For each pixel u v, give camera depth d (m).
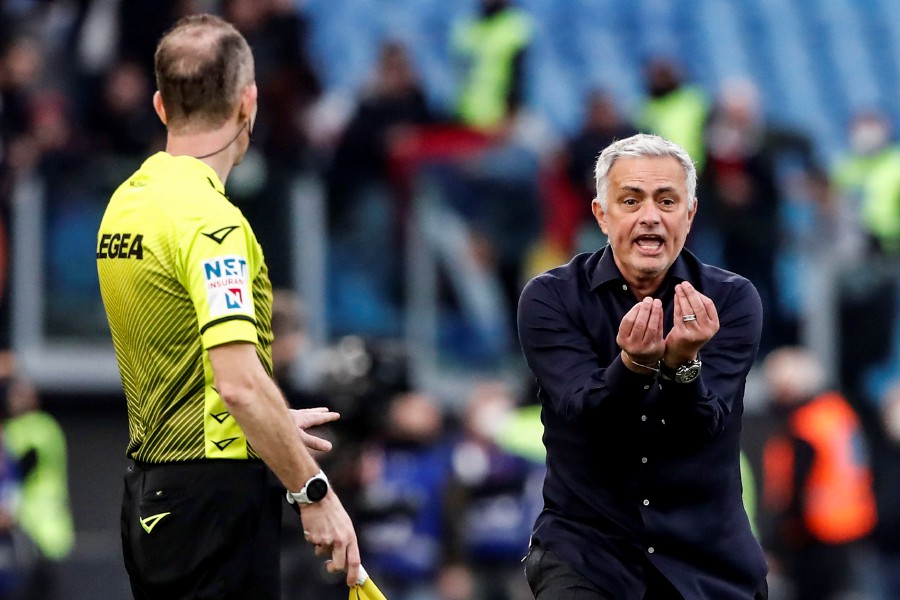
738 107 42.59
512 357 37.56
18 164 35.28
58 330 35.56
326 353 34.22
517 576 31.23
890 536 36.97
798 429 34.34
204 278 13.86
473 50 48.09
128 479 14.84
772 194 40.19
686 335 13.62
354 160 37.47
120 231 14.52
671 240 14.62
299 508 14.13
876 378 39.75
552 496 15.26
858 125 50.84
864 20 72.56
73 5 40.88
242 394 13.64
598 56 65.50
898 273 40.03
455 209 37.59
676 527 14.81
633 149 14.66
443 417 36.75
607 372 14.12
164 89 14.84
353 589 14.48
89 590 32.34
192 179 14.42
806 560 34.25
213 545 14.30
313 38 59.41
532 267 37.84
